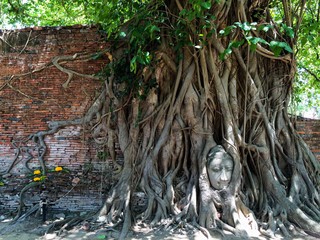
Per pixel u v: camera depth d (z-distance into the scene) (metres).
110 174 7.55
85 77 7.91
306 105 12.02
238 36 7.14
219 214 6.30
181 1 6.95
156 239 5.68
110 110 7.60
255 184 6.89
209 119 7.12
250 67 7.32
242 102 7.34
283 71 7.66
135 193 6.89
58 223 6.32
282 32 7.48
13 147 7.93
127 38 7.50
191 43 6.79
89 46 7.97
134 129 7.35
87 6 8.27
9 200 7.43
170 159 7.14
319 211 6.51
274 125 7.44
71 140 7.85
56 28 8.08
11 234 5.98
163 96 7.44
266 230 6.04
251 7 7.29
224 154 6.57
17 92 8.06
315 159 7.72
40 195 7.38
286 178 7.06
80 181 7.54
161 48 7.24
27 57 8.09
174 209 6.50
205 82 7.07
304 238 5.84
